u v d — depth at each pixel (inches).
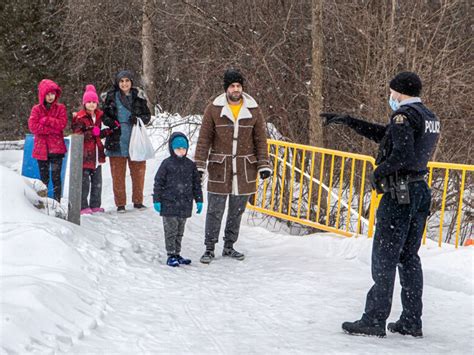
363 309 213.5
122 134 357.7
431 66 426.0
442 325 198.5
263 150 288.4
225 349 167.8
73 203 283.6
